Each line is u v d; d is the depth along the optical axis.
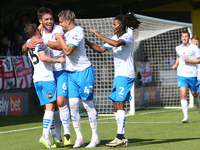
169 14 64.44
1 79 31.89
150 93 43.88
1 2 48.22
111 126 23.59
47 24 15.12
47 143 14.88
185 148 14.12
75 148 14.95
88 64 15.38
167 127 22.20
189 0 62.88
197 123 24.28
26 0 47.81
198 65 26.08
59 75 15.48
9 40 36.88
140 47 42.62
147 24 36.41
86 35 34.62
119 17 15.70
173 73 44.72
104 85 36.25
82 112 35.25
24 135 19.94
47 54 15.39
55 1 57.12
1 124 26.58
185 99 25.12
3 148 15.25
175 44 44.78
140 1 62.03
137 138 17.67
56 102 15.94
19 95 34.34
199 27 63.91
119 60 15.63
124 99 15.30
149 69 43.50
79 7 56.41
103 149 14.35
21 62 34.41
